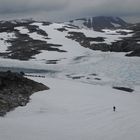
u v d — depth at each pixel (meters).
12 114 35.88
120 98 48.97
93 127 32.50
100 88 57.62
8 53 128.62
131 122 34.78
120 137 29.78
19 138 26.97
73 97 47.09
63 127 31.95
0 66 104.12
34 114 36.72
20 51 130.00
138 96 52.72
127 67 92.94
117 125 33.50
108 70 89.00
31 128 30.50
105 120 35.28
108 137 29.61
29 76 69.19
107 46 140.38
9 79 48.16
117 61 106.50
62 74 85.50
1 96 40.34
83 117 36.31
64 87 55.31
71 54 125.88
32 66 103.81
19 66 104.44
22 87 47.41
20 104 40.00
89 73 85.00
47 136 28.38
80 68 94.94
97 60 110.69
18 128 29.95
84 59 114.25
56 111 38.59
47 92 49.34
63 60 114.38
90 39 151.75
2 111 35.72
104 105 42.78
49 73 88.25
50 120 34.31
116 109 40.59
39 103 41.81
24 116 35.59
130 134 30.78
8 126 30.34
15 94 43.34
